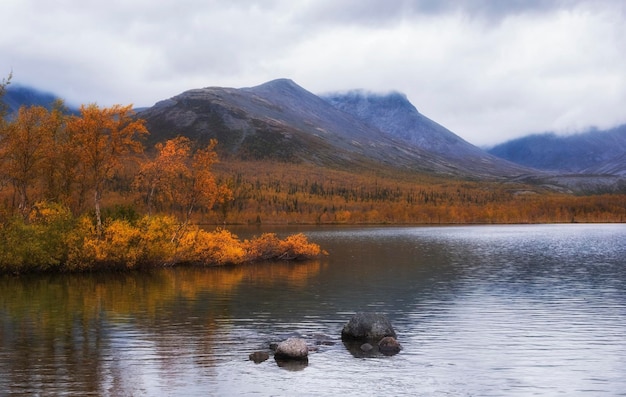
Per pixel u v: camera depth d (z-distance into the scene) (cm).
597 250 8512
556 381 2117
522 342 2686
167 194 6088
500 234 13912
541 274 5391
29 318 3130
